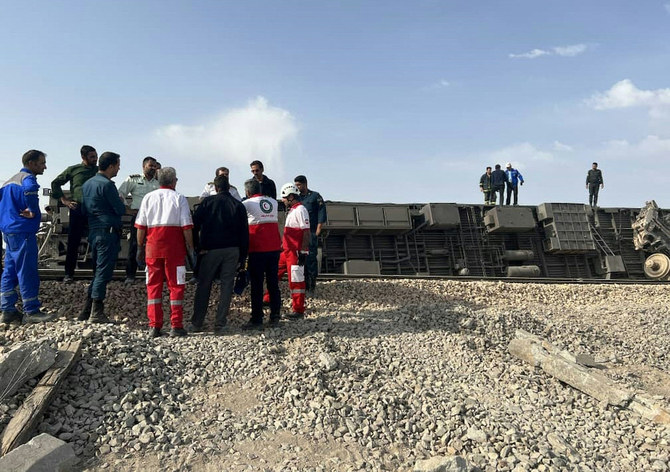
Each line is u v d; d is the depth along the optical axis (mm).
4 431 4180
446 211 16656
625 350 8523
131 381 5273
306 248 8031
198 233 7473
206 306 7156
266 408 5191
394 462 4621
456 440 5047
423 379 6379
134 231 8789
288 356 6395
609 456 5230
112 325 6426
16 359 4785
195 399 5230
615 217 20094
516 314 9055
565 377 6836
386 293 10695
